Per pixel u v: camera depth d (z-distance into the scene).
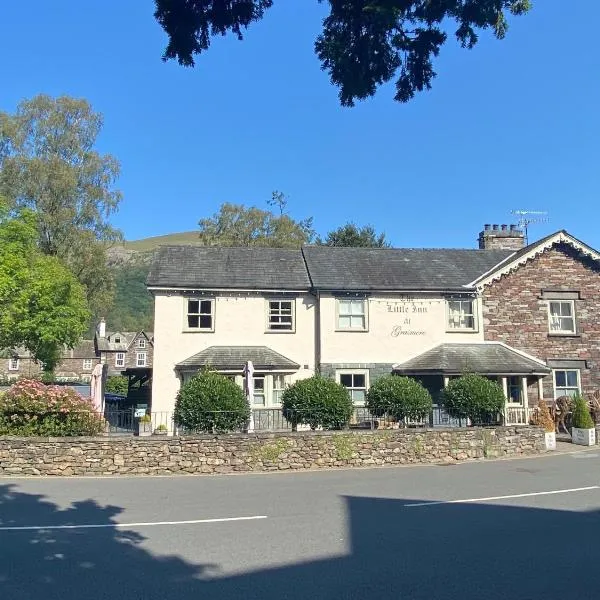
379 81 6.09
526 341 25.12
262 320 24.39
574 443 20.88
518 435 18.05
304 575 6.40
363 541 7.86
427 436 16.84
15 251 31.39
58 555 7.25
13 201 40.88
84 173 44.12
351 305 24.62
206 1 5.56
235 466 15.30
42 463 14.65
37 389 15.64
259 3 5.68
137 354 76.19
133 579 6.32
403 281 25.11
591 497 11.16
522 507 10.21
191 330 23.89
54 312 31.55
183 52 5.76
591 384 25.12
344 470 15.46
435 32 5.78
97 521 9.19
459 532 8.37
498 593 5.84
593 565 6.77
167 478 14.23
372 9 5.43
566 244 25.78
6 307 30.48
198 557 7.12
